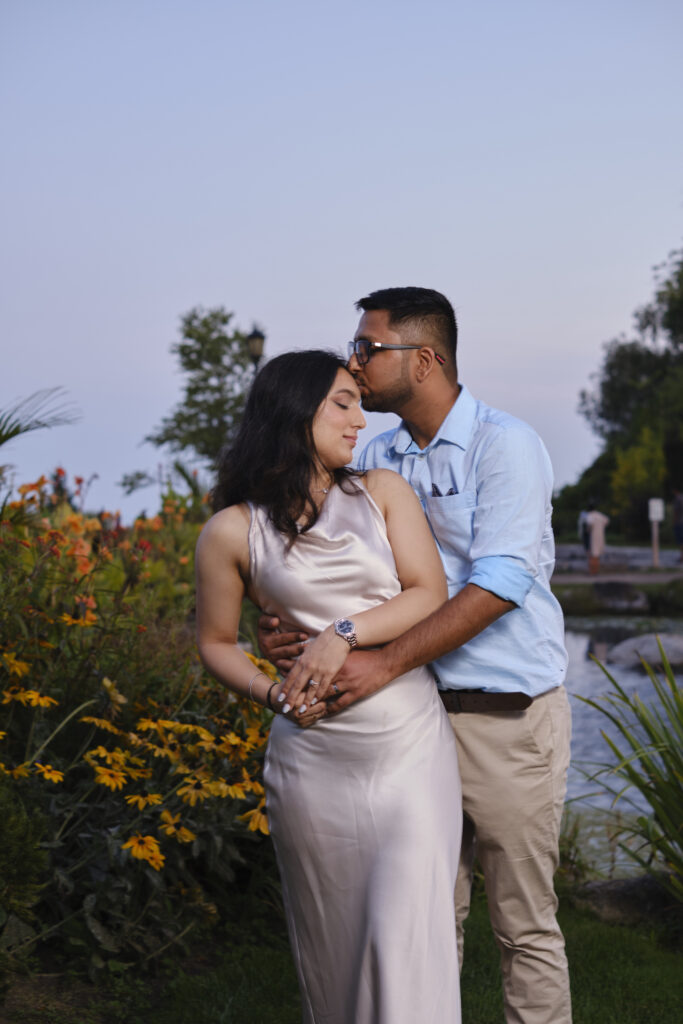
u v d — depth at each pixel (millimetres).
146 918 3242
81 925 3051
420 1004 1991
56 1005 2818
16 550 3631
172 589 7195
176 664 3773
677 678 8867
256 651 4426
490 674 2490
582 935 3670
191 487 11094
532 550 2377
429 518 2584
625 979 3277
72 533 6164
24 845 2791
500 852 2531
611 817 5023
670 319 42031
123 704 3357
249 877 3727
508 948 2584
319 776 2141
